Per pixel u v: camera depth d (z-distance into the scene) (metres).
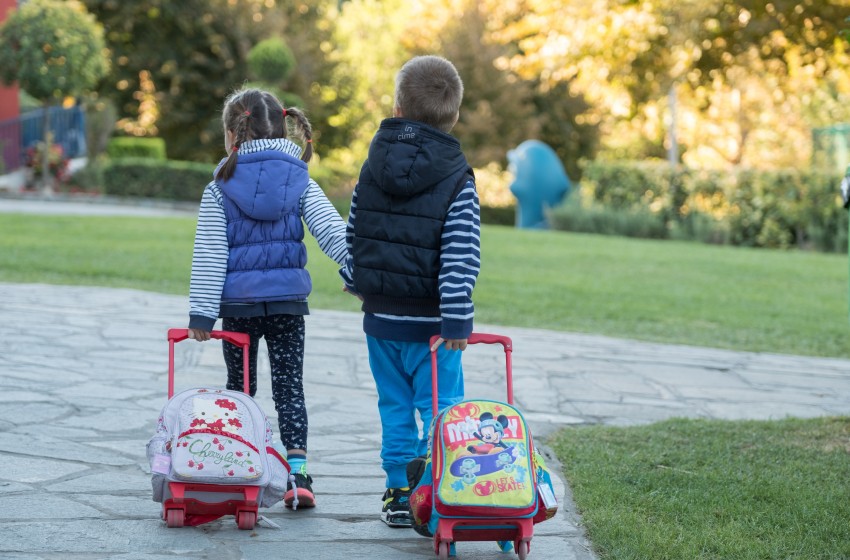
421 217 5.30
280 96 40.97
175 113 46.12
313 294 15.80
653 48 20.33
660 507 6.19
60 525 5.38
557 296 17.08
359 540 5.48
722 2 17.02
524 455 4.92
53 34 32.34
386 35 56.25
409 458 5.63
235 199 5.71
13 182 35.19
